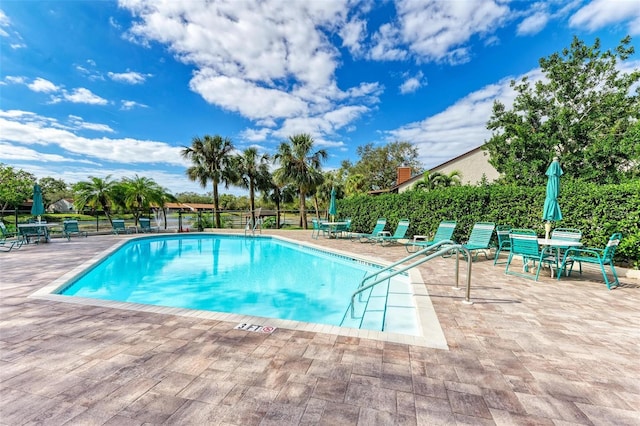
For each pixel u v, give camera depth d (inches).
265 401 76.9
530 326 128.4
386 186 1402.6
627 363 97.9
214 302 222.2
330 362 96.7
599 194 255.8
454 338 116.2
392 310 182.1
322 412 72.9
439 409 74.6
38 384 84.0
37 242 446.6
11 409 73.2
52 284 196.2
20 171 1197.1
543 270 241.4
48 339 112.6
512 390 82.8
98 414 71.7
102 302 156.6
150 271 323.6
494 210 351.3
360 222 583.5
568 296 172.6
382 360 98.5
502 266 265.3
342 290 249.3
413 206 453.1
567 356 102.5
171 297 234.8
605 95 549.3
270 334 117.9
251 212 765.9
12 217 617.9
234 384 84.3
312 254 423.5
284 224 1004.6
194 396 78.7
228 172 833.5
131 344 108.6
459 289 185.8
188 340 112.0
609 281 208.4
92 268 272.1
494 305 155.9
